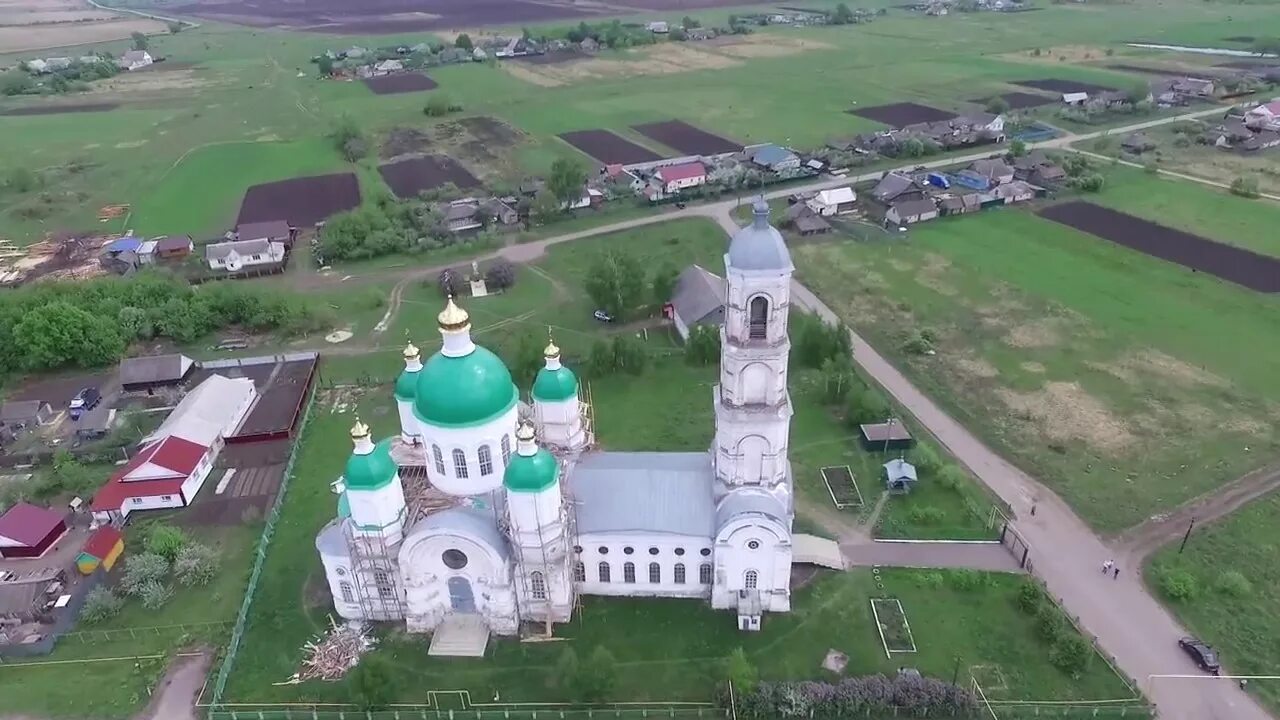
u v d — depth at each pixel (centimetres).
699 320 11250
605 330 12012
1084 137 19962
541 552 6694
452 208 15950
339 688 6638
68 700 6569
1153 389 10156
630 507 7044
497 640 6994
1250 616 7000
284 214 17225
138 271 14100
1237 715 6178
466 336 6650
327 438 9762
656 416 9938
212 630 7200
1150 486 8544
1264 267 13112
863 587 7394
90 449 9519
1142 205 15762
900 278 13350
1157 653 6694
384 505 6612
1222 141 18862
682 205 16800
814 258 14200
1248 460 8838
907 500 8469
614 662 6738
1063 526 8075
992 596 7275
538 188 17188
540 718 6375
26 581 7444
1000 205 16112
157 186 19000
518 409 7350
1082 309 12125
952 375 10681
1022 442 9331
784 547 6800
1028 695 6359
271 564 7912
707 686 6550
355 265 14600
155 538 7912
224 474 9188
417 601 6944
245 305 12350
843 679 6456
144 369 10731
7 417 10044
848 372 10112
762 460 6781
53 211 17588
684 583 7244
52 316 11094
